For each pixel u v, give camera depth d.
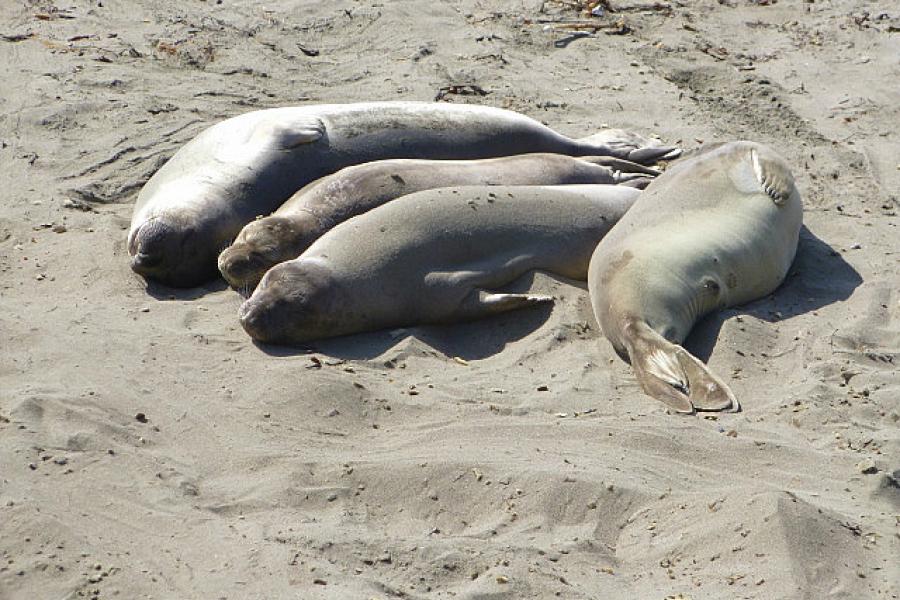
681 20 48.78
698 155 33.44
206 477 21.08
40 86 40.44
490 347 27.22
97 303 28.03
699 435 22.86
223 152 32.47
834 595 18.23
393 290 27.53
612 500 20.70
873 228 33.09
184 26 46.53
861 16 49.03
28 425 21.66
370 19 47.69
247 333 26.64
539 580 18.38
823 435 23.34
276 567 18.28
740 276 28.66
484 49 45.03
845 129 39.78
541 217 29.69
